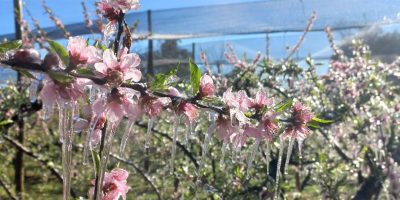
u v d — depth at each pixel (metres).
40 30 1.51
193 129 0.38
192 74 0.35
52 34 1.78
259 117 0.38
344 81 1.29
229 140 0.39
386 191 1.00
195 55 2.18
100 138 0.38
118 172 0.40
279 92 1.19
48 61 0.28
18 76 1.18
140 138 1.41
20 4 1.52
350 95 1.21
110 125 0.37
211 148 1.05
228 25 1.97
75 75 0.29
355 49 1.48
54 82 0.29
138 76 0.31
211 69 1.58
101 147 0.37
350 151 1.19
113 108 0.32
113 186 0.40
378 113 1.12
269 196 0.86
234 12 1.91
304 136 0.40
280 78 1.21
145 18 2.08
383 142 1.04
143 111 0.33
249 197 0.91
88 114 0.36
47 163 1.20
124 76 0.31
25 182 1.99
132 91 0.32
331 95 1.28
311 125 0.41
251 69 1.20
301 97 1.15
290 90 1.25
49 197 1.86
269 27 1.84
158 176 1.46
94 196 0.37
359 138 1.13
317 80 1.22
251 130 0.37
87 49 0.30
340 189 1.08
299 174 1.23
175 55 2.27
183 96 0.35
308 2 1.73
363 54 1.46
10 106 1.01
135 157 1.47
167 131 1.39
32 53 0.28
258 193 0.93
